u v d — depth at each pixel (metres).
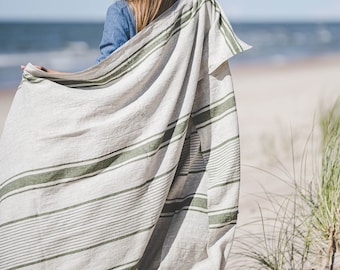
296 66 23.72
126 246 2.60
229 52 2.70
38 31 57.16
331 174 3.00
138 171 2.60
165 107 2.65
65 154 2.56
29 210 2.52
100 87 2.62
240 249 3.41
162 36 2.63
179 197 2.83
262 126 7.98
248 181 4.89
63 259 2.53
